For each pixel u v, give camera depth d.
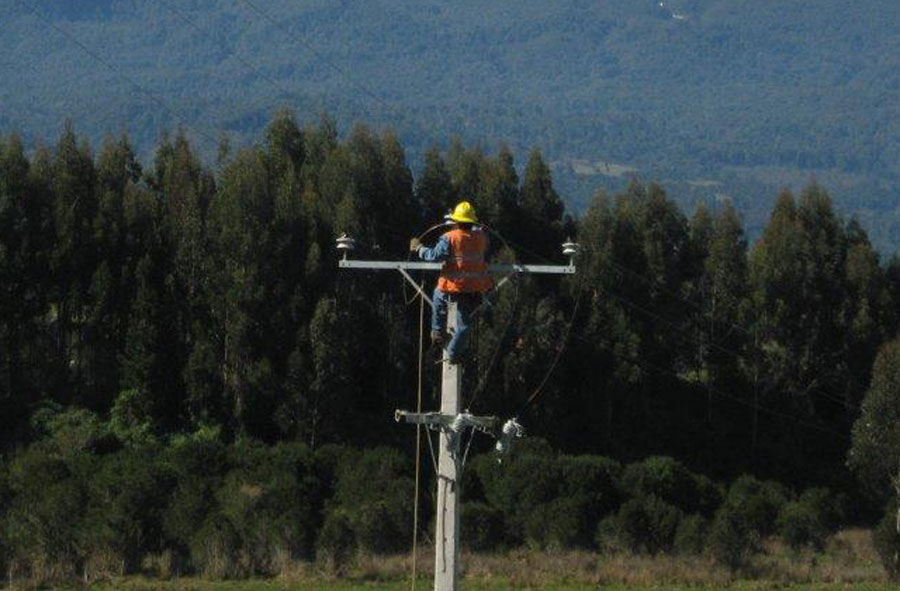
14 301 153.25
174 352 151.12
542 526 129.75
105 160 167.50
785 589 117.50
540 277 167.75
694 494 142.50
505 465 137.38
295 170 168.88
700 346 176.12
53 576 109.56
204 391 148.88
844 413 177.12
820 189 186.62
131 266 154.62
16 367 153.25
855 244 183.50
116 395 153.75
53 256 154.00
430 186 173.38
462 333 59.31
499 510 130.75
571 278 166.38
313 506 129.25
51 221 155.75
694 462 168.38
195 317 152.50
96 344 153.75
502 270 60.75
